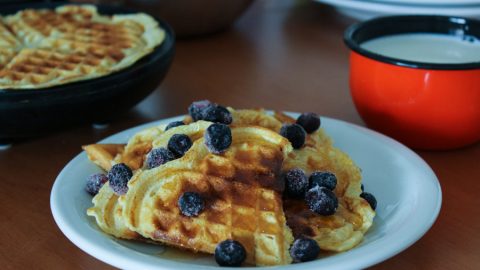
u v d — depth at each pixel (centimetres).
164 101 65
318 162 46
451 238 45
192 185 42
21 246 45
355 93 57
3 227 47
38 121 53
